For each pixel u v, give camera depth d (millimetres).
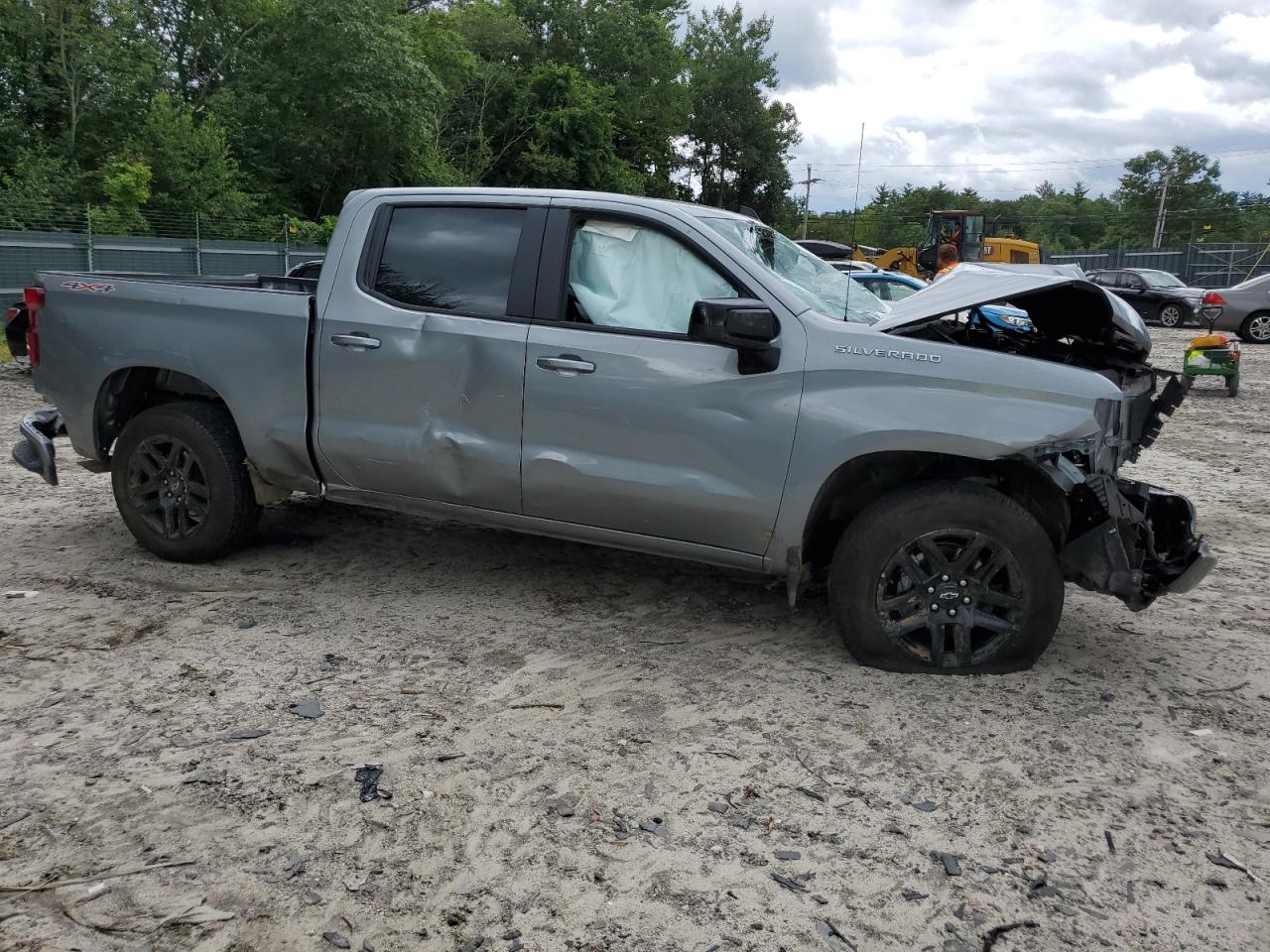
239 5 30422
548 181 43812
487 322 4355
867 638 3971
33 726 3365
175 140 25453
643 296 4227
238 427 4809
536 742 3389
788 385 3920
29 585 4746
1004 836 2920
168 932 2410
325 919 2475
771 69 66188
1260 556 6004
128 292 4980
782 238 4934
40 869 2623
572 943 2420
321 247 24531
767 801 3062
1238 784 3242
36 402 10508
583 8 51000
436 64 39281
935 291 4152
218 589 4789
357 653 4102
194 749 3250
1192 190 84875
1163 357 17750
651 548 4301
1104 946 2469
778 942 2449
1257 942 2494
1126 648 4406
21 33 25000
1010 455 3705
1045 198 92000
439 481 4496
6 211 19750
